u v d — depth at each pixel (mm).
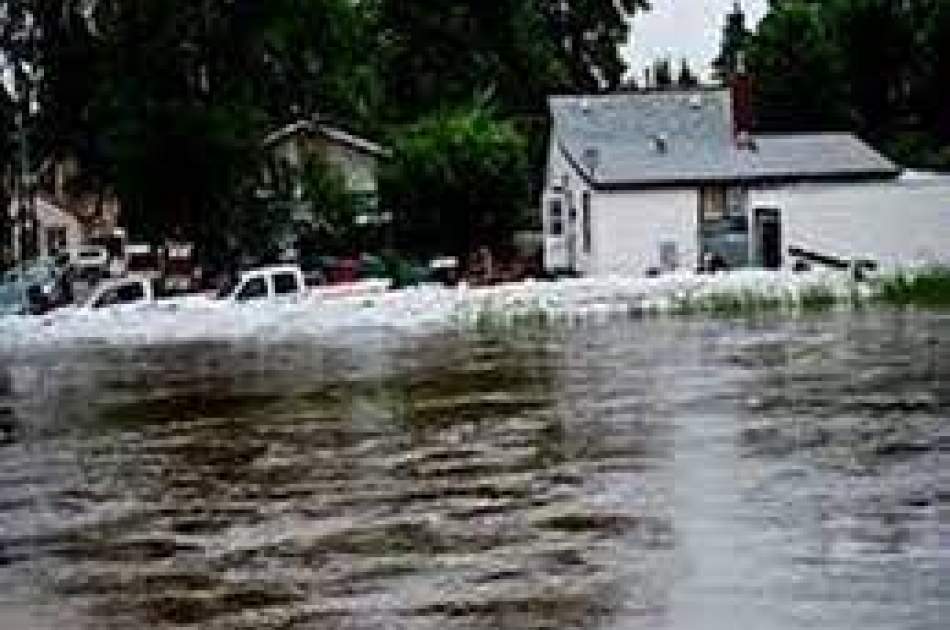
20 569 29188
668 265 104250
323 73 128875
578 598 24797
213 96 115500
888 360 53531
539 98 155625
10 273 118375
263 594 26281
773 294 82250
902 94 133750
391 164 111625
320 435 43250
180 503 34500
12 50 121188
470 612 24391
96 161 119375
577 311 83438
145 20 113688
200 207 112250
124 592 27016
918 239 105312
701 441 38344
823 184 104938
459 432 42312
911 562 25625
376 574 27094
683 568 26125
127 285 94688
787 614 23219
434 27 152125
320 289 90875
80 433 46406
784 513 29609
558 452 38156
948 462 34031
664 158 106125
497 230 108875
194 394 54906
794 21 136125
